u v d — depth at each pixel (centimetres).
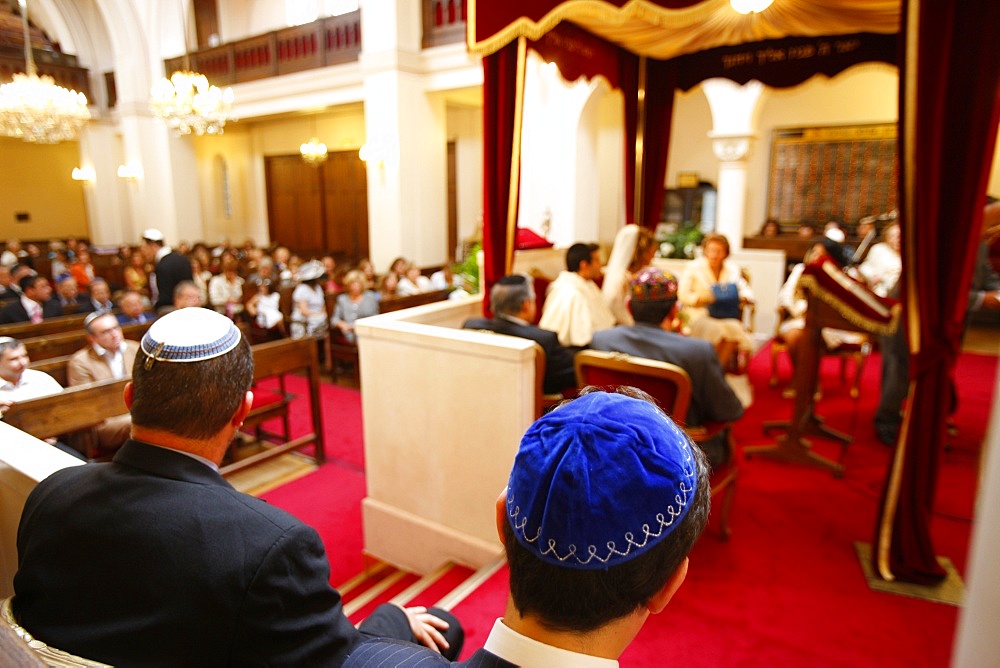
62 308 688
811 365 371
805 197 1036
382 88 899
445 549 296
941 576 253
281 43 1129
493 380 267
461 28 862
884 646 218
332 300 684
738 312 430
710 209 1025
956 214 232
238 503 105
